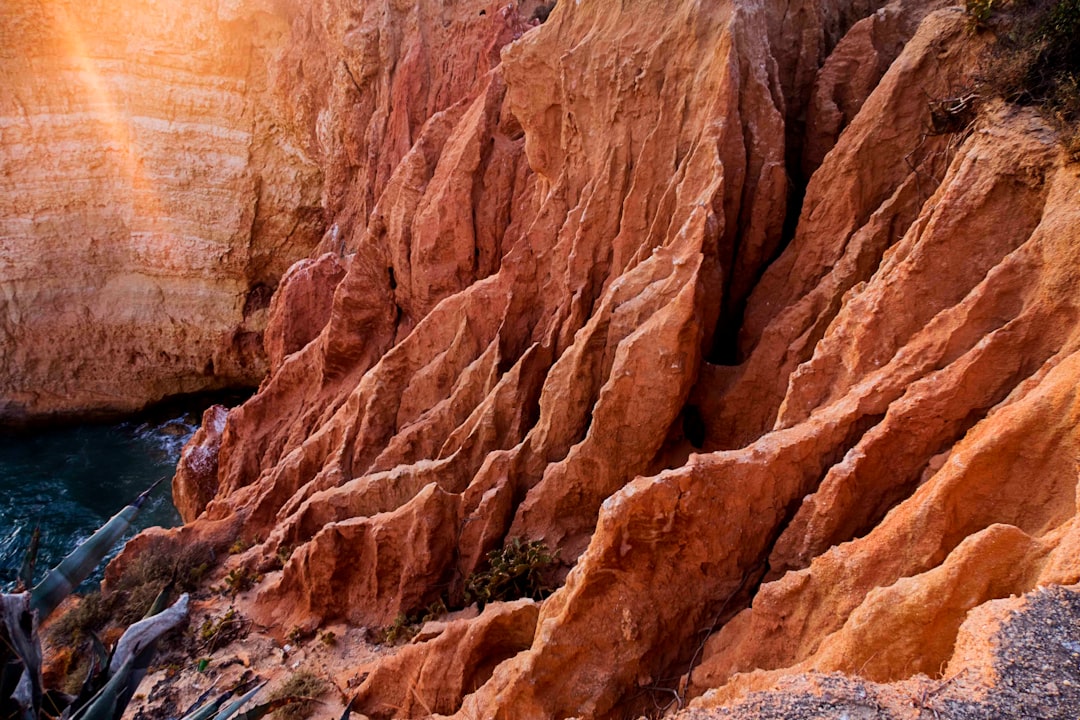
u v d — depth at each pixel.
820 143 16.45
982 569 6.79
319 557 16.47
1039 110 10.38
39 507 32.75
